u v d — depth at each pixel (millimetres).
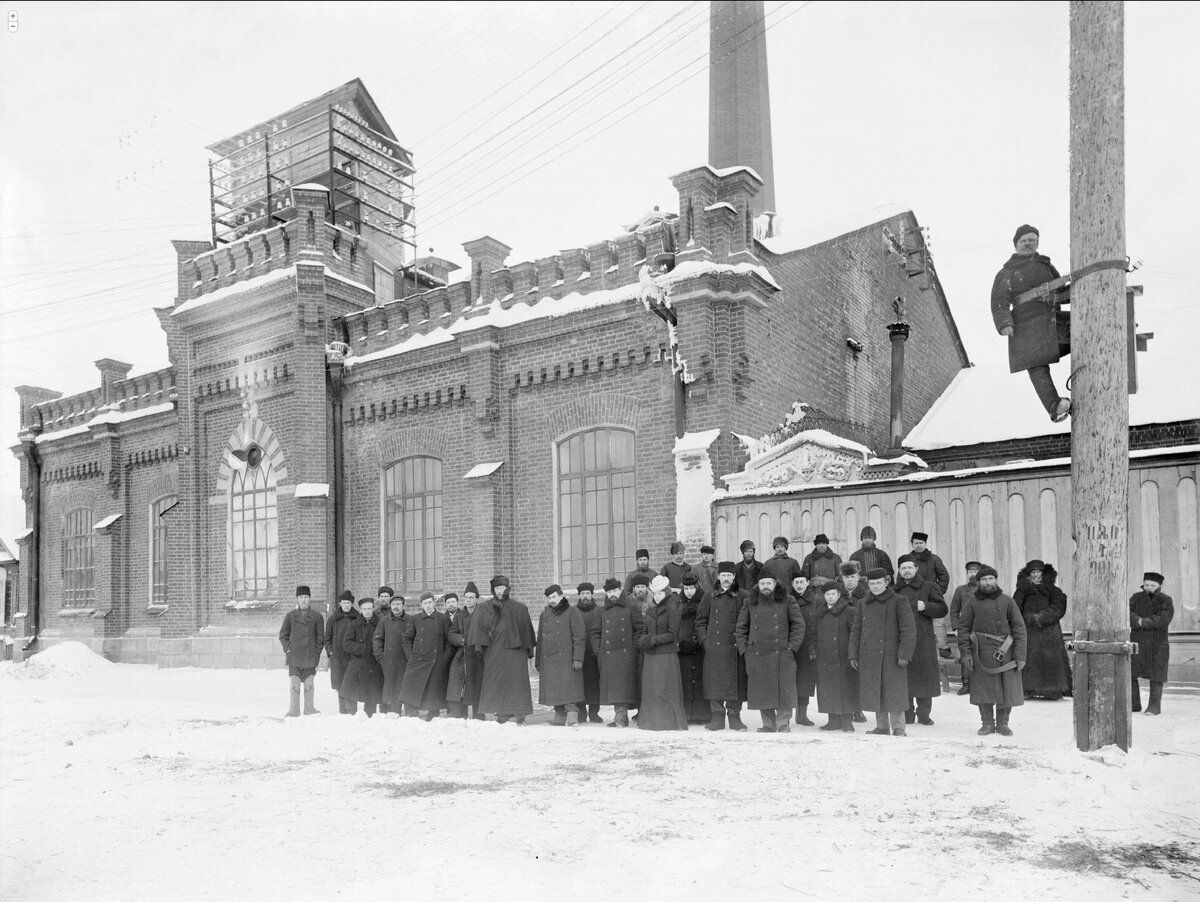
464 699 11961
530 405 17500
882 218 20844
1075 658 7688
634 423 16094
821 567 11516
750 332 15562
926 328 23375
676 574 12180
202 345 22906
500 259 18656
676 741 9156
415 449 19281
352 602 12969
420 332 19469
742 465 15031
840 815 6043
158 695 16312
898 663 9273
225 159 25469
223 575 22188
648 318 15891
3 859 5727
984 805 6137
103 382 28281
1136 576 11609
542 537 17188
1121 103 7637
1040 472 12484
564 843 5609
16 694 17078
